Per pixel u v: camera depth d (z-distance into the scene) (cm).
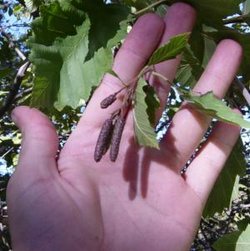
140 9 25
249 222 25
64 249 21
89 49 23
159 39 23
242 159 28
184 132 24
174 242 23
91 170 23
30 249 21
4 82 48
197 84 24
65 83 23
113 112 21
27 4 37
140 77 21
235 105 27
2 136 55
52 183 22
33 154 22
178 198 23
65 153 23
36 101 23
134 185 23
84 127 23
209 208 28
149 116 22
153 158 23
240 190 61
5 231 47
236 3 23
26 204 21
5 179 54
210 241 65
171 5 24
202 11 24
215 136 24
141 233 22
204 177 24
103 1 23
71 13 23
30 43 23
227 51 24
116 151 20
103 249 22
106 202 22
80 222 21
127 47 23
